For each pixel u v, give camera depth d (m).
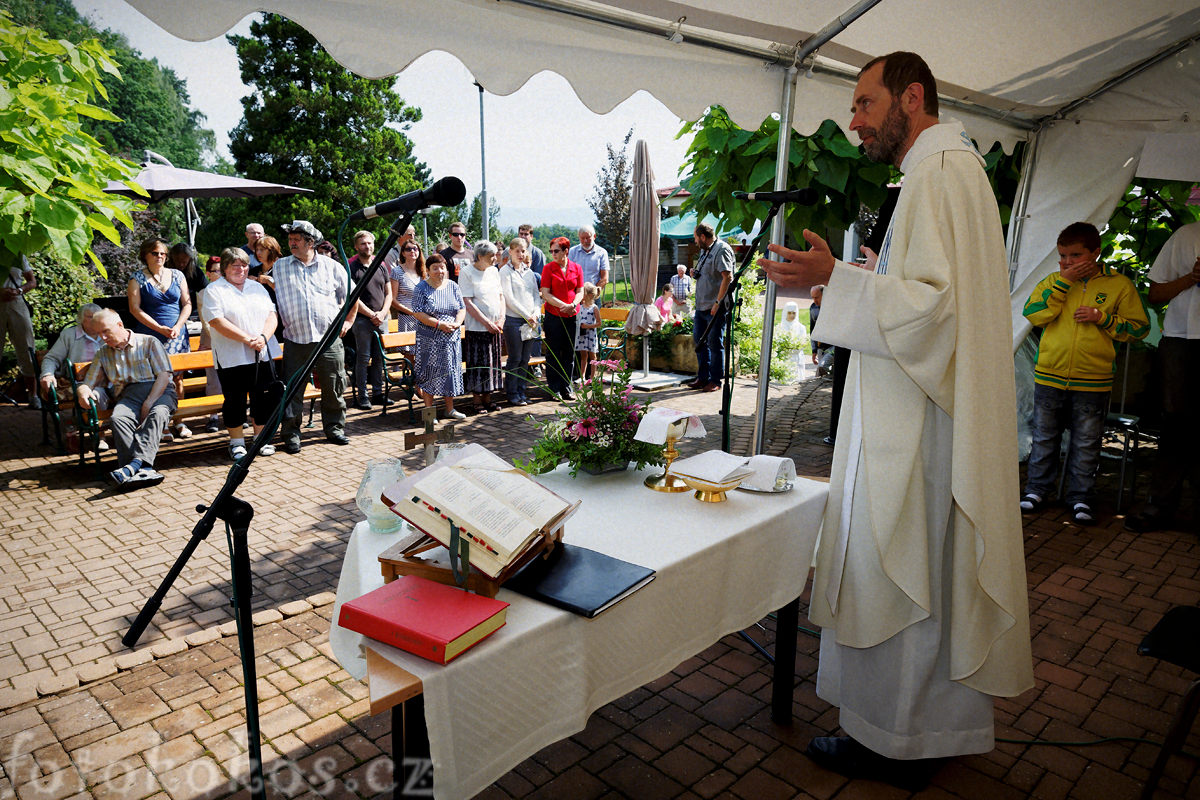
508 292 8.39
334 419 6.85
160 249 6.78
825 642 2.58
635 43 3.13
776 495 2.55
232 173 33.81
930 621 2.20
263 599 3.88
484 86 2.78
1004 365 2.17
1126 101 5.04
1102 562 4.42
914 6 3.36
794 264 2.13
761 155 5.79
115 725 2.82
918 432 2.12
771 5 3.09
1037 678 3.22
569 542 2.13
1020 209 5.72
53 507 5.21
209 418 7.74
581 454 2.61
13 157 4.49
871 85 2.20
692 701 3.00
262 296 6.35
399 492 1.83
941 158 2.10
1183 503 5.44
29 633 3.53
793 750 2.69
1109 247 6.86
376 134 23.83
